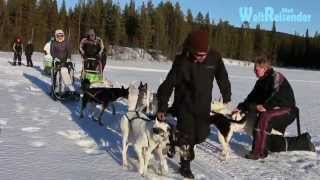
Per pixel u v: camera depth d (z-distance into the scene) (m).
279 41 115.06
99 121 10.04
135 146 6.52
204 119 6.55
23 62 32.53
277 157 7.85
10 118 10.09
